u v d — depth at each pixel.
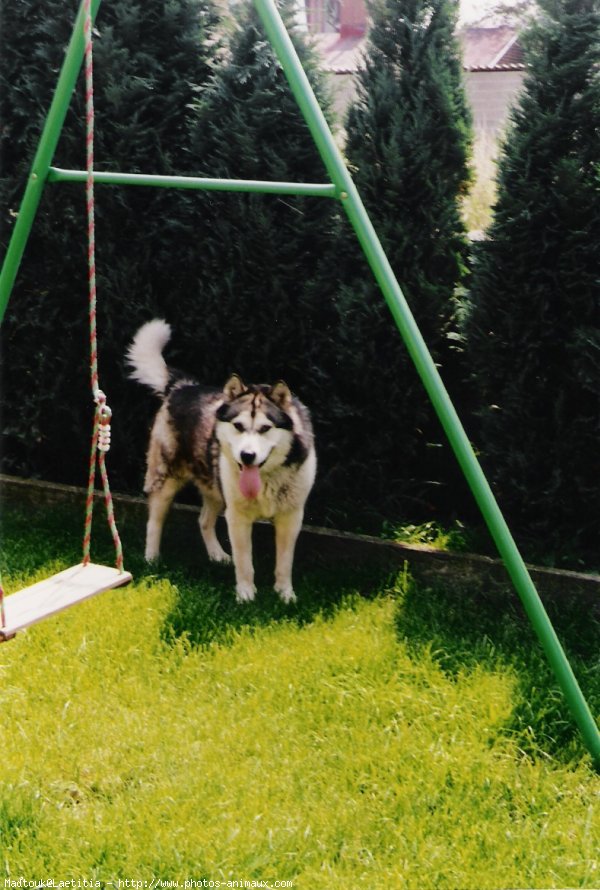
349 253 4.30
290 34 4.31
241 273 4.46
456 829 2.49
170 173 4.54
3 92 4.72
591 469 3.95
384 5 4.14
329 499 4.59
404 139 4.08
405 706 3.03
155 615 3.66
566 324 3.88
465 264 4.35
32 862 2.37
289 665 3.26
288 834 2.44
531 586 2.85
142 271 4.71
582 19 3.66
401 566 4.13
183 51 4.57
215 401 4.26
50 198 4.66
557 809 2.58
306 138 4.36
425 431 4.51
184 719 2.98
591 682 3.21
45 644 3.46
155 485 4.41
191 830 2.46
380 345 4.32
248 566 4.01
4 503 5.06
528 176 3.81
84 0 2.65
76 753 2.81
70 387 4.94
